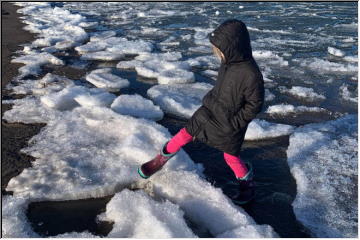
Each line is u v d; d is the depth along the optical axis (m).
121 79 5.62
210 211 2.88
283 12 10.79
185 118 4.61
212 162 3.65
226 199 2.96
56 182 3.21
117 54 6.93
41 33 8.69
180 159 3.51
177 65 6.22
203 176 3.43
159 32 8.82
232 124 2.85
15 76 5.81
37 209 3.01
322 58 6.95
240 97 2.79
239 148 3.00
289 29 8.92
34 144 3.84
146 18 10.34
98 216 2.92
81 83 5.60
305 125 4.42
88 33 8.73
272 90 5.50
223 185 3.32
